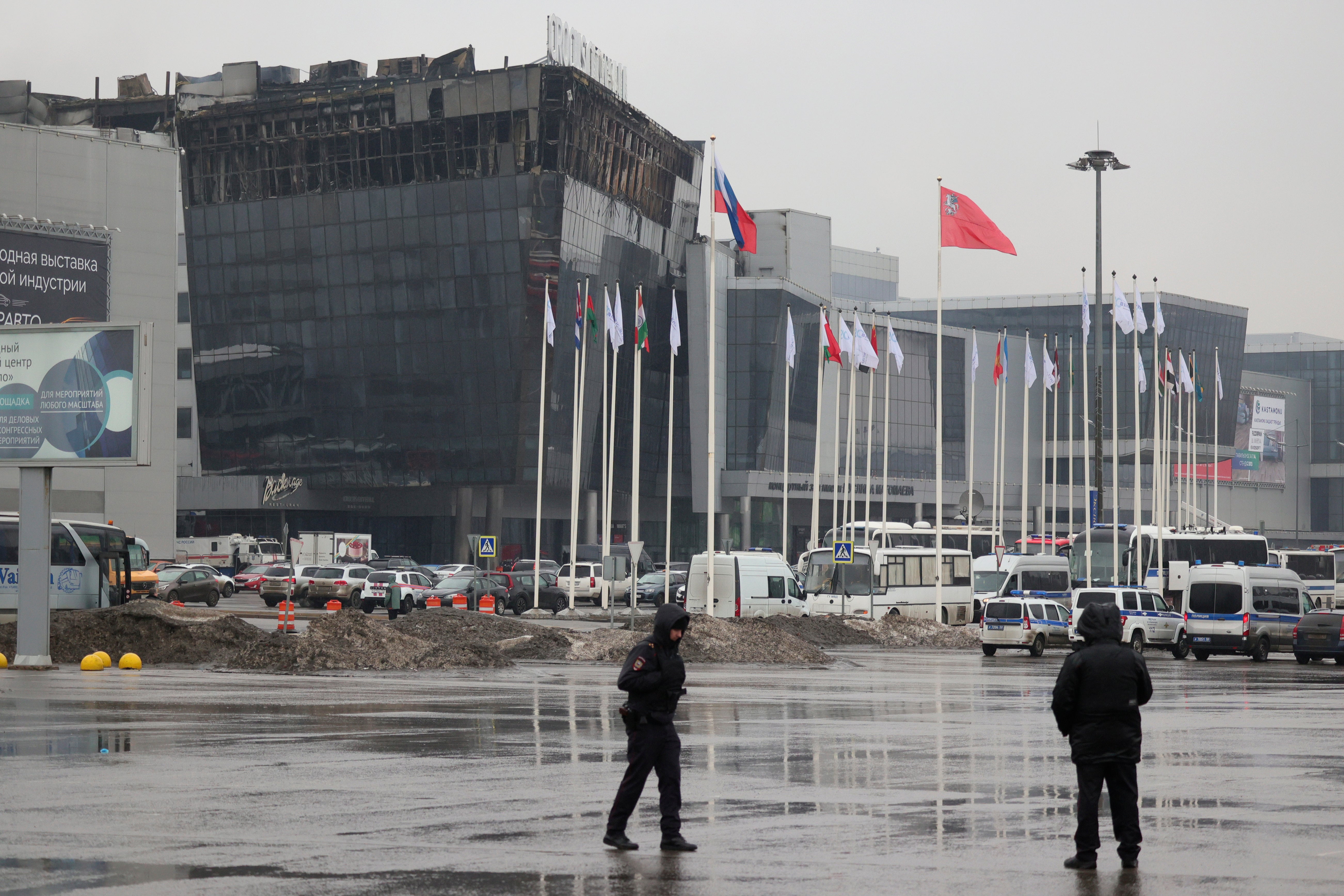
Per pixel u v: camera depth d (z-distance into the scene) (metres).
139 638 60.97
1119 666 18.75
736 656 66.19
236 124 190.12
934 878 17.58
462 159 178.62
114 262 150.62
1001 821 21.97
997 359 116.62
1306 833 21.17
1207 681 61.31
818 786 25.66
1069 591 103.19
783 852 19.23
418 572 121.50
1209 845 20.17
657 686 19.47
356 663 56.81
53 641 60.62
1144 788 26.11
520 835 20.39
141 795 23.83
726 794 24.72
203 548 170.88
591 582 128.88
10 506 142.88
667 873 17.75
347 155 184.88
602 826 21.17
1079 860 18.33
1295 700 48.97
